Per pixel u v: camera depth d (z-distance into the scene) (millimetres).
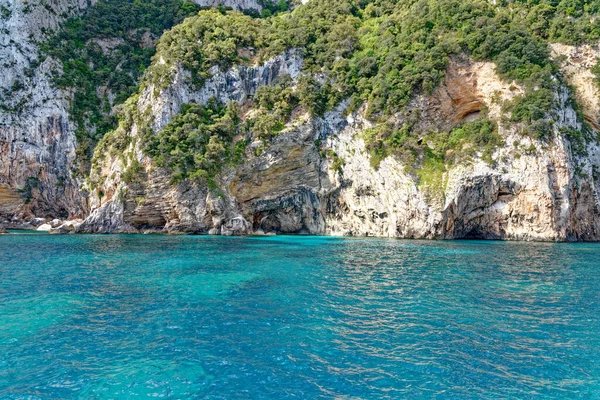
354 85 53312
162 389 8625
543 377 9211
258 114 54000
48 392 8477
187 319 13320
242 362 9992
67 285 18391
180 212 48719
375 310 14367
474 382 8961
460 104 49469
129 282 19047
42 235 46562
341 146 51375
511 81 45375
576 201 43188
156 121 51812
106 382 8930
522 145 42594
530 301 15711
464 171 43094
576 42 51094
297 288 17828
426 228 43000
